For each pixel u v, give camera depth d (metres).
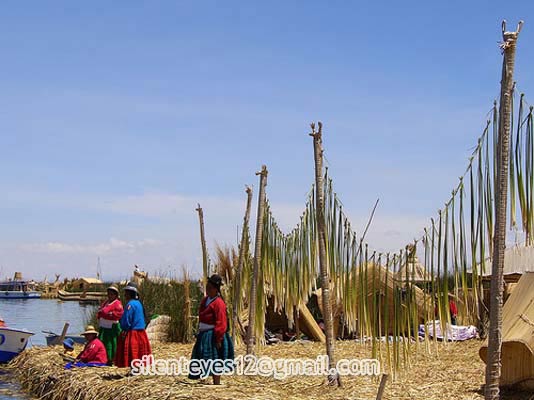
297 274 11.55
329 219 10.20
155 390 10.11
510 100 6.82
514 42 6.80
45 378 12.79
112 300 13.29
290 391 10.12
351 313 9.76
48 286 77.50
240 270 13.44
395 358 9.32
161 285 19.53
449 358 13.03
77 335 17.64
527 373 9.73
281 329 18.39
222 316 10.44
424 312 8.80
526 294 10.12
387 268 9.25
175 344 16.86
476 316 7.66
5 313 43.69
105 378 11.57
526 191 6.86
